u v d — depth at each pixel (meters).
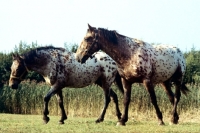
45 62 13.21
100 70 14.49
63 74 13.43
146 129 11.35
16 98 23.69
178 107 20.75
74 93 21.75
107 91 14.58
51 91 13.17
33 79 26.20
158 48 12.86
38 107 22.97
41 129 11.22
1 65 26.44
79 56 12.19
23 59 13.20
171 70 13.12
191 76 26.12
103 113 14.46
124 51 12.07
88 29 12.16
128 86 12.55
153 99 12.25
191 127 12.06
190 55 27.45
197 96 20.88
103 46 12.12
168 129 11.34
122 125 12.53
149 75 12.20
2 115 18.86
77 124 13.22
